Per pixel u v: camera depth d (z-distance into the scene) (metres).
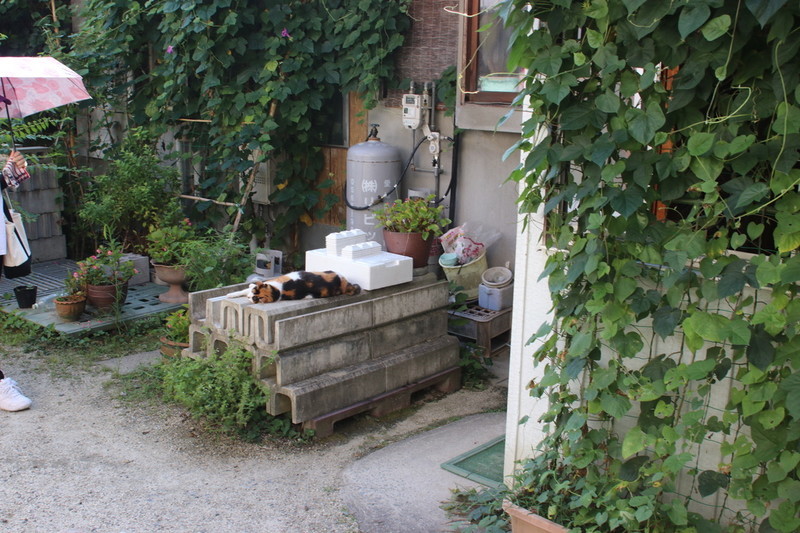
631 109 2.74
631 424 3.22
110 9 7.61
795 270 2.45
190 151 7.95
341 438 4.43
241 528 3.49
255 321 4.30
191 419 4.61
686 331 2.71
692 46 2.59
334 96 7.07
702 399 2.89
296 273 4.55
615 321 2.92
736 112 2.59
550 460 3.35
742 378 2.73
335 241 4.79
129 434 4.43
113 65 7.89
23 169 4.81
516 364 3.56
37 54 8.83
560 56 2.84
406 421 4.67
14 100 5.14
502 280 5.81
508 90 5.27
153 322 6.18
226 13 6.75
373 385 4.62
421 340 5.02
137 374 5.29
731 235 2.85
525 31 2.92
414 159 6.48
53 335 5.87
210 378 4.41
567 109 2.89
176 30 6.97
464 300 5.75
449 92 5.97
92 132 8.71
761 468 2.84
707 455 3.05
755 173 2.64
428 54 6.27
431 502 3.71
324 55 6.74
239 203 7.18
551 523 3.08
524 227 3.25
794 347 2.58
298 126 6.83
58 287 6.98
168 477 3.95
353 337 4.59
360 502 3.72
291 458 4.17
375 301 4.64
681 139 2.79
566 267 3.08
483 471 3.98
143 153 7.55
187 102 7.40
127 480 3.90
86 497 3.73
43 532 3.43
